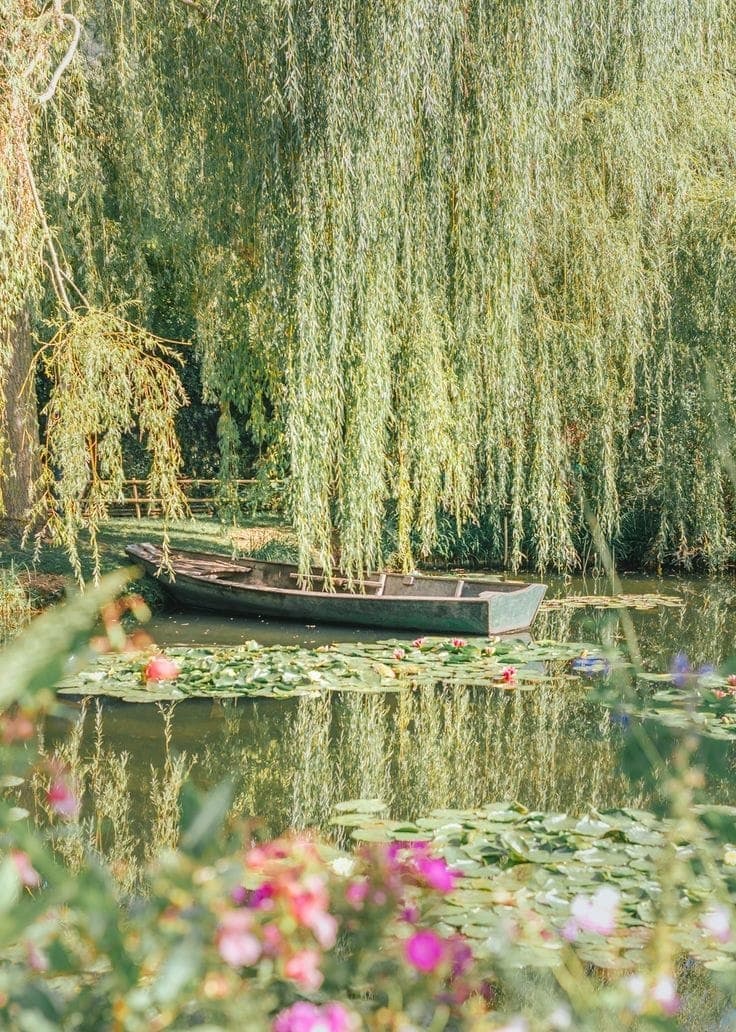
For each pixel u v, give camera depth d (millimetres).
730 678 7617
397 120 8938
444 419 10758
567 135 11656
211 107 9852
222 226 10523
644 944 3533
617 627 10758
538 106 9781
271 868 2344
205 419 22109
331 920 1928
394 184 9445
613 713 7188
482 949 3350
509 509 14234
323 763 6297
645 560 16094
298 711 7570
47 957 1387
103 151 13133
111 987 1458
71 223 13156
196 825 1335
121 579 982
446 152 9789
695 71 12492
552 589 13852
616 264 12422
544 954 3377
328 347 9609
